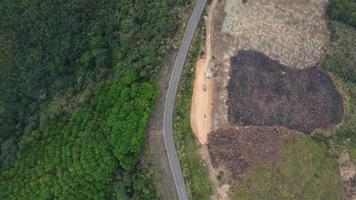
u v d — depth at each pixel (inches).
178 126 4311.0
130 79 4293.8
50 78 5206.7
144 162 4293.8
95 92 4566.9
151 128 4343.0
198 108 4279.0
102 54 4739.2
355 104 4650.6
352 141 4613.7
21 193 4788.4
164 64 4384.8
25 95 5310.0
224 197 4121.6
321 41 4628.4
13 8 5246.1
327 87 4584.2
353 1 4906.5
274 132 4325.8
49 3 5147.6
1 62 5265.8
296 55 4515.3
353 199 4431.6
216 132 4244.6
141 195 4261.8
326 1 4682.6
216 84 4291.3
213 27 4343.0
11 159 5059.1
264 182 4153.5
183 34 4392.2
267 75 4389.8
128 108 4234.7
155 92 4244.6
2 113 5260.8
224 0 4370.1
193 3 4431.6
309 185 4259.4
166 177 4301.2
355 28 4881.9
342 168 4500.5
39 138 4906.5
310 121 4478.3
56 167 4633.4
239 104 4288.9
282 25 4473.4
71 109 4852.4
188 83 4323.3
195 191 4232.3
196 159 4232.3
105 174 4362.7
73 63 5132.9
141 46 4429.1
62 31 5137.8
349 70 4707.2
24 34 5270.7
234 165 4173.2
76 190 4530.0
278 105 4379.9
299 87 4480.8
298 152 4330.7
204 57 4328.3
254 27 4389.8
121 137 4215.1
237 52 4345.5
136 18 4635.8
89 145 4392.2
